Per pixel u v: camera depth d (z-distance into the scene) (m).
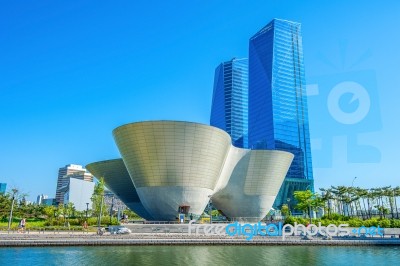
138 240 43.59
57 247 41.00
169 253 37.25
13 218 92.81
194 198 66.19
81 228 62.25
